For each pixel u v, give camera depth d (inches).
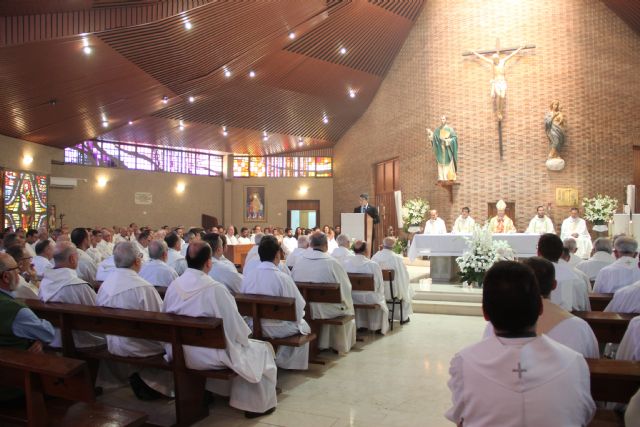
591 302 181.9
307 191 910.4
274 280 185.2
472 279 356.2
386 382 189.8
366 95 708.0
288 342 181.5
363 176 760.3
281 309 180.5
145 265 211.3
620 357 109.8
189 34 414.9
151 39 394.9
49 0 314.8
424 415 156.4
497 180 552.4
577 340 99.6
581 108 535.8
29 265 178.5
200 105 655.8
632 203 466.6
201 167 889.5
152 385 166.2
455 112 571.8
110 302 159.3
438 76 583.8
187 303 145.5
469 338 263.1
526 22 550.3
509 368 63.1
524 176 543.8
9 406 115.9
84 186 740.7
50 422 104.7
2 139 561.6
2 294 123.6
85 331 171.8
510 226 452.4
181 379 146.9
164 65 461.4
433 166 581.6
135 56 419.5
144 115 637.3
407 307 306.2
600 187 534.9
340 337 230.2
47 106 490.9
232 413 158.6
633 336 106.5
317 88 663.1
